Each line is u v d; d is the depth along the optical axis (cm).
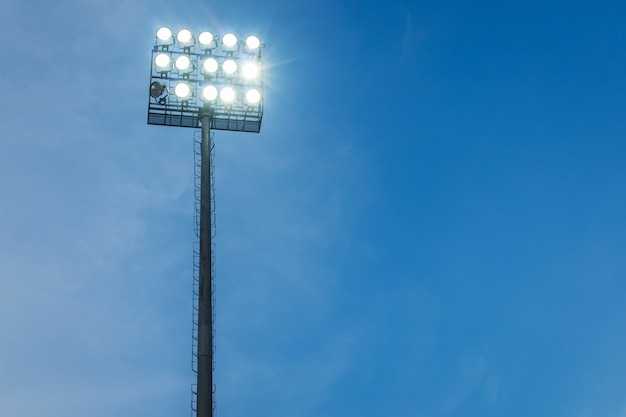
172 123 3459
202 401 2684
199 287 2927
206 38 3534
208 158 3272
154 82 3431
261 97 3478
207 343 2805
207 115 3416
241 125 3500
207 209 3103
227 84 3488
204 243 3019
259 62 3538
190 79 3466
